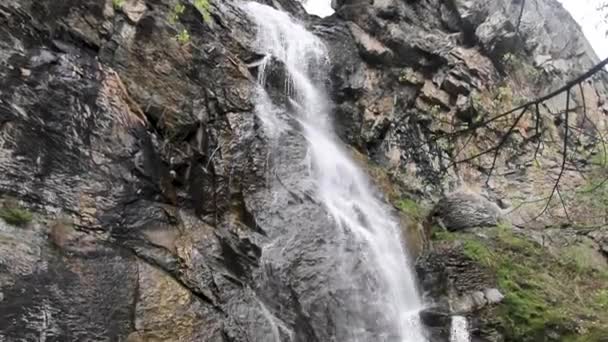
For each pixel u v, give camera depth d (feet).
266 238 23.77
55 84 20.92
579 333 26.68
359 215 28.84
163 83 26.76
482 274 29.19
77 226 18.81
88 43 24.53
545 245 33.65
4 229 16.88
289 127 30.71
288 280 22.76
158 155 23.56
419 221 32.89
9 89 19.39
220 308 20.25
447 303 27.45
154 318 18.34
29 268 16.57
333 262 24.27
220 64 30.09
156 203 21.97
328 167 30.60
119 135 22.17
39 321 15.88
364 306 24.11
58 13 23.62
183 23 29.66
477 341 26.43
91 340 16.58
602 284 31.86
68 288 17.07
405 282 27.81
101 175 20.59
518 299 28.02
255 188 25.76
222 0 35.65
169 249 20.85
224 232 23.27
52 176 19.12
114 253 19.01
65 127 20.33
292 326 21.39
